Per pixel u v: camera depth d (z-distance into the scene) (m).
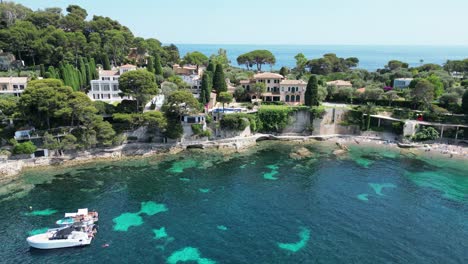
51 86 91.44
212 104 129.50
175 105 106.00
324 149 110.00
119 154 98.25
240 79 165.25
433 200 73.06
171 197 73.62
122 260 52.28
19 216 63.94
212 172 88.44
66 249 55.00
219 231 60.62
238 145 109.69
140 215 65.62
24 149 87.69
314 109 123.44
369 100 142.50
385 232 60.66
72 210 66.75
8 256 52.91
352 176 86.44
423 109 125.38
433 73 174.50
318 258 53.28
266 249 55.44
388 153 106.19
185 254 53.78
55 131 93.56
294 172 89.00
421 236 59.53
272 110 122.25
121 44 172.12
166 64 195.25
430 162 97.69
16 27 141.88
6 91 112.81
